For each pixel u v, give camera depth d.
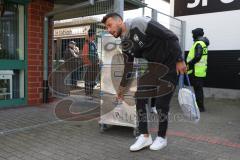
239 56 8.74
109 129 4.98
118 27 3.77
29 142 4.28
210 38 9.20
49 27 7.33
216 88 9.13
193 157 3.76
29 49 6.92
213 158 3.74
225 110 7.13
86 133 4.75
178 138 4.57
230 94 8.90
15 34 6.77
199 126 5.40
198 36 7.10
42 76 7.23
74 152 3.89
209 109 7.24
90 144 4.22
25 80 6.91
